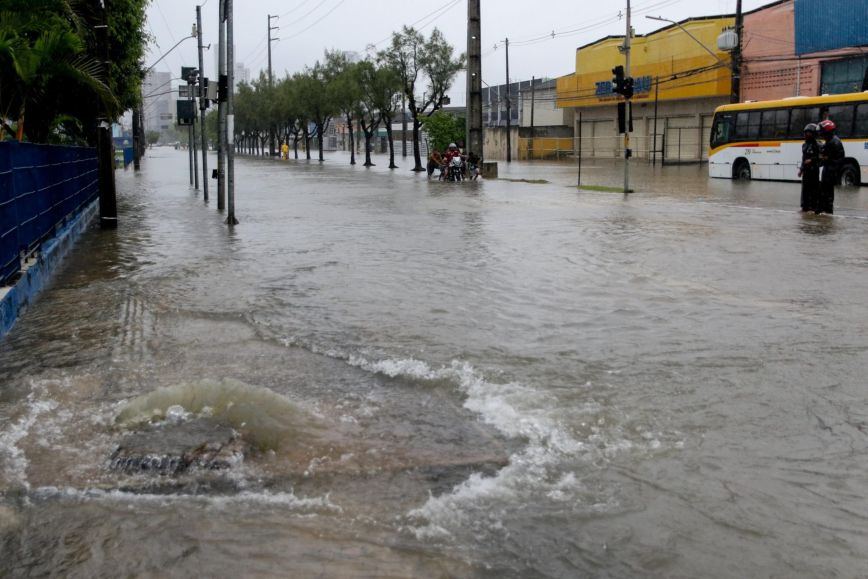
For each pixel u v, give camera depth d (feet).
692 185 102.32
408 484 14.01
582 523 12.66
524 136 243.81
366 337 24.36
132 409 17.48
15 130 53.52
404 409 17.88
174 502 13.32
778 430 16.53
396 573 11.27
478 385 19.39
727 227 53.26
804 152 62.39
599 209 68.90
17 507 13.17
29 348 23.54
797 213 62.95
